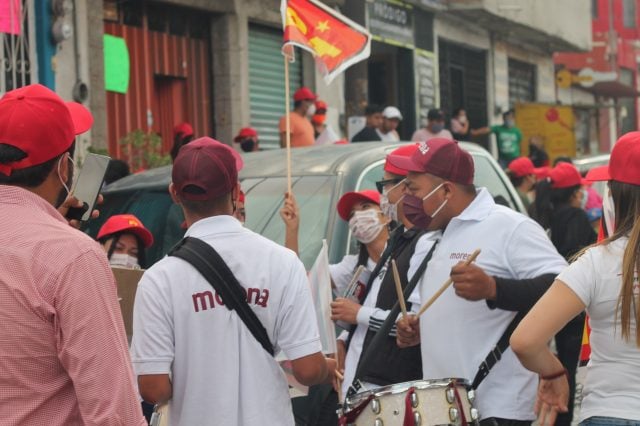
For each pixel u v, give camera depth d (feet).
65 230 12.96
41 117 13.24
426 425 17.58
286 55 25.17
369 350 21.24
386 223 23.89
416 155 20.51
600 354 15.67
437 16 83.97
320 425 23.50
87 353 12.49
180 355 16.22
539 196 36.09
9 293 12.59
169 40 56.08
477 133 83.05
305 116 56.85
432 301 19.58
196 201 16.49
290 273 16.38
